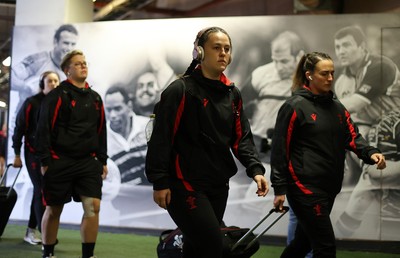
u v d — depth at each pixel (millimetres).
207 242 2498
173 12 10875
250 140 2758
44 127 3994
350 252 5543
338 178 3211
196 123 2545
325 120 3199
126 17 11891
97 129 4266
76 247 5305
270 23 5871
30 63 6633
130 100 6270
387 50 5637
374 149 3262
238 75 5918
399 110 5586
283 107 3234
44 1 7059
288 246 3490
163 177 2498
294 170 3176
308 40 5793
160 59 6207
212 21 6047
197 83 2570
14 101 6668
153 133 2535
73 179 4066
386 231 5570
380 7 7570
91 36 6422
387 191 5574
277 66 5840
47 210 4129
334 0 7914
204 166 2547
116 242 5684
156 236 6105
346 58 5703
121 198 6258
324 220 3111
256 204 5832
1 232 5613
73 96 4062
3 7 10516
